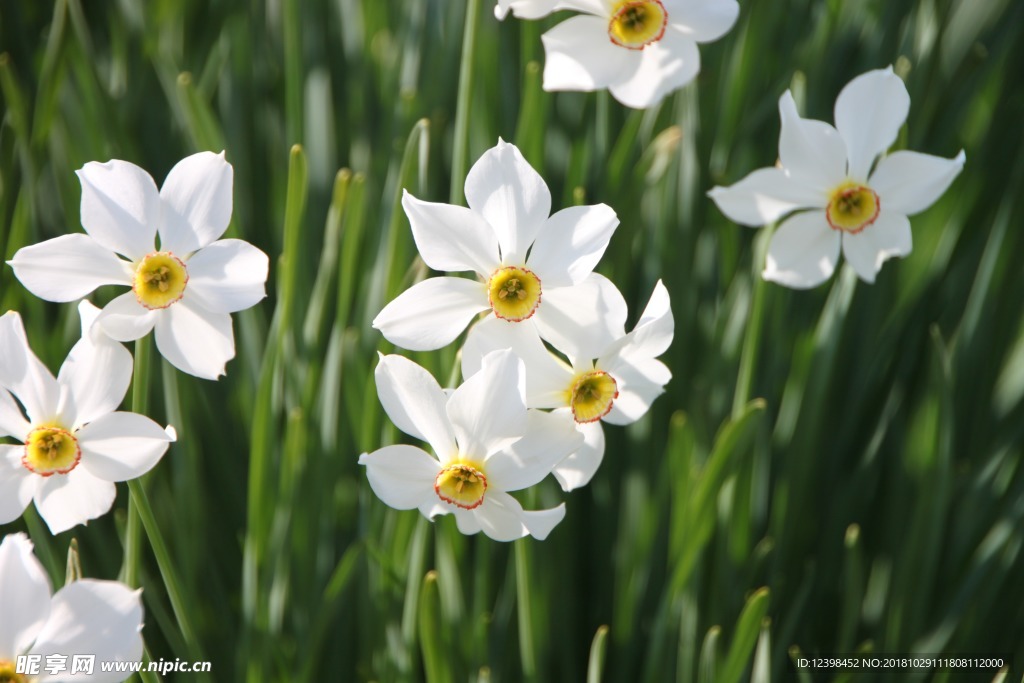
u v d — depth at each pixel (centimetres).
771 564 87
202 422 86
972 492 87
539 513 73
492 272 73
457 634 83
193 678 81
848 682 84
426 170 79
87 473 73
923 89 87
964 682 86
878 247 78
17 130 83
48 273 73
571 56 76
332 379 83
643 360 74
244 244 73
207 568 86
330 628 85
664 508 86
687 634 84
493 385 72
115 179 73
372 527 83
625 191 84
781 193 78
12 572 71
